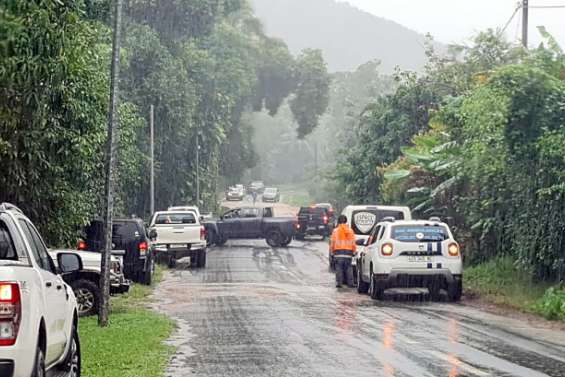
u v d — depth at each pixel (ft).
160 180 411.54
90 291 138.51
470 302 156.97
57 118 127.54
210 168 513.04
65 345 72.49
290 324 123.65
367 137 357.20
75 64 95.35
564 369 86.17
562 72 156.76
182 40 464.65
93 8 135.64
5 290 54.85
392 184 249.55
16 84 90.43
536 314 136.05
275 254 303.89
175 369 87.04
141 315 135.95
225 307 147.95
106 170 126.21
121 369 86.69
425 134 280.51
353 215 210.38
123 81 377.71
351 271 187.73
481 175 180.45
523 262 159.33
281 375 83.41
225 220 349.00
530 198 156.15
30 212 133.08
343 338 108.88
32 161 121.60
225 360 92.32
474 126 159.22
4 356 54.39
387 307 148.05
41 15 79.20
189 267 251.60
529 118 151.43
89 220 167.22
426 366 87.86
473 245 203.21
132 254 190.80
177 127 399.44
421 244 157.69
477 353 96.53
